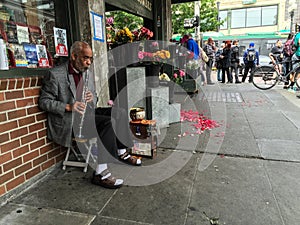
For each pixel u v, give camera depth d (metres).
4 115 1.92
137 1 4.75
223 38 14.65
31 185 2.20
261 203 1.89
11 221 1.73
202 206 1.87
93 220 1.74
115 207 1.88
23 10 2.41
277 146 2.96
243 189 2.08
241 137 3.29
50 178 2.32
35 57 2.43
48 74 2.24
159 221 1.72
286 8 19.84
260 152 2.81
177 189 2.11
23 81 2.06
